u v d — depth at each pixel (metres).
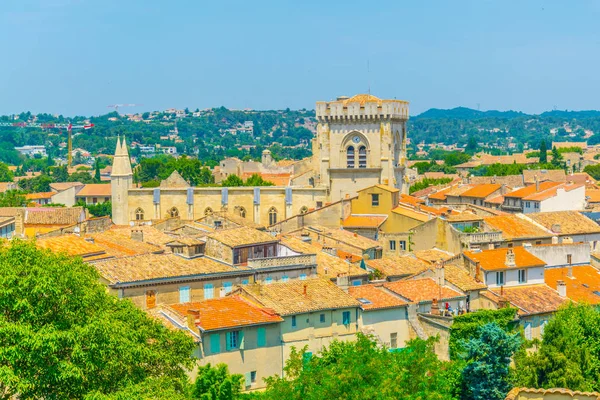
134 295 130.62
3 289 87.38
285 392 105.50
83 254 142.62
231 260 150.75
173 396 91.00
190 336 107.94
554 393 79.50
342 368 104.81
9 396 83.81
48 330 86.06
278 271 147.88
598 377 127.88
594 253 181.00
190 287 136.62
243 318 121.12
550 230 195.25
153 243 163.75
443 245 187.50
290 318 127.31
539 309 150.38
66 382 87.06
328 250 164.12
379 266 161.88
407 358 109.06
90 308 94.25
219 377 101.94
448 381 113.69
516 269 158.38
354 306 133.62
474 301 149.75
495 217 196.88
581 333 135.25
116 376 91.44
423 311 141.88
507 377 120.62
